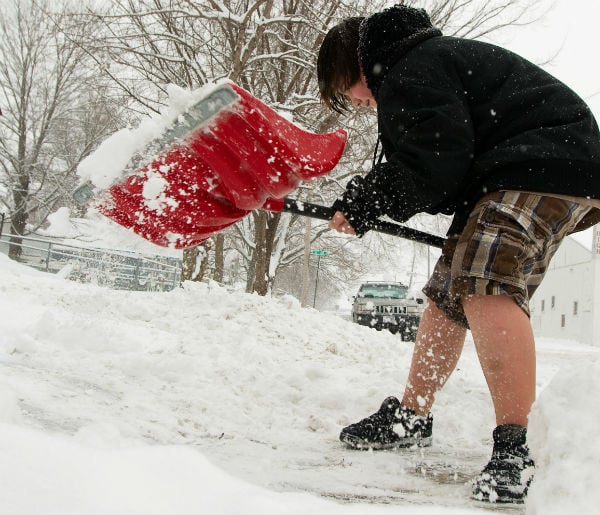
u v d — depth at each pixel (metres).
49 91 24.52
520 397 1.99
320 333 6.08
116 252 18.88
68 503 1.05
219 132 2.24
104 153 2.26
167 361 3.63
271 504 1.21
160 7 13.91
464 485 2.00
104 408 2.50
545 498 1.34
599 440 1.34
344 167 15.87
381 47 2.43
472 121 2.22
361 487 1.90
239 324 5.97
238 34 12.31
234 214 2.48
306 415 3.12
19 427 1.34
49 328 4.05
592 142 2.11
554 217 2.11
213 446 2.30
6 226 25.88
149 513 1.07
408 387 2.61
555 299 39.91
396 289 15.11
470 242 2.09
